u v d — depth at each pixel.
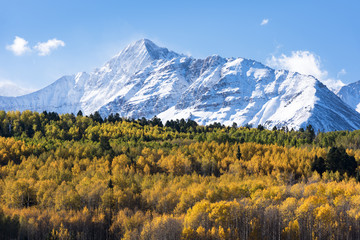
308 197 134.00
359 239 111.88
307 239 114.81
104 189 145.75
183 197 138.25
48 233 116.25
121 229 123.38
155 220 120.44
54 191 143.38
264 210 125.25
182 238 112.56
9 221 116.38
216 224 120.44
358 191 135.62
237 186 143.75
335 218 117.31
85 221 125.00
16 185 143.25
